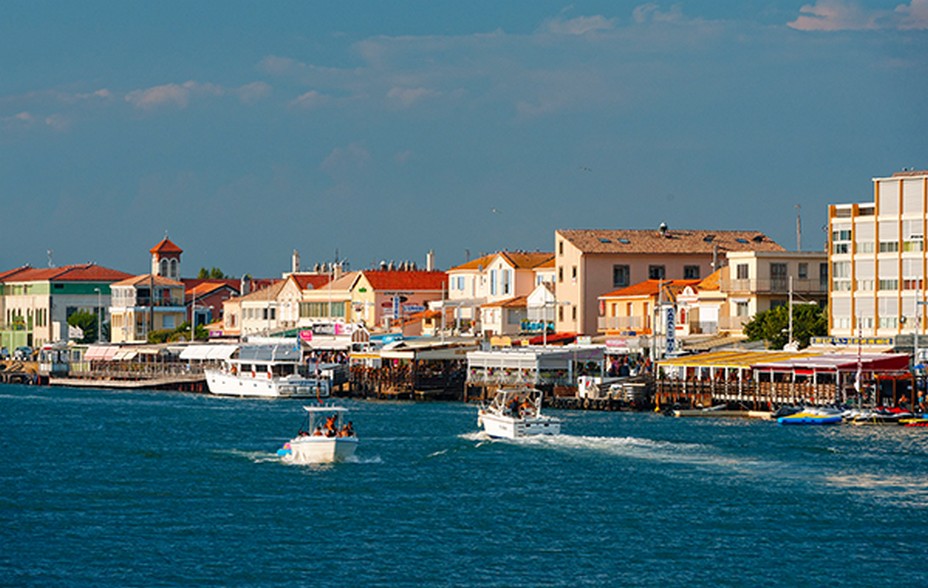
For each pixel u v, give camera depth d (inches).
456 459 6097.4
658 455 6190.9
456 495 5206.7
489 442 6678.2
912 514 4837.6
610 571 4084.6
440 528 4623.5
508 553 4284.0
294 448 6072.8
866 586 3939.5
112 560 4170.8
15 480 5605.3
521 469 5802.2
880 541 4451.3
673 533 4557.1
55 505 5034.5
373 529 4606.3
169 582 3939.5
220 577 3988.7
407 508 4955.7
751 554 4284.0
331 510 4926.2
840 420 7529.5
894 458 6063.0
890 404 7770.7
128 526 4653.1
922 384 7741.1
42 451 6569.9
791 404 7834.6
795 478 5536.4
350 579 3973.9
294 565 4121.6
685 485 5393.7
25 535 4507.9
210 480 5580.7
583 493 5231.3
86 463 6122.1
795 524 4685.0
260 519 4766.2
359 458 6151.6
